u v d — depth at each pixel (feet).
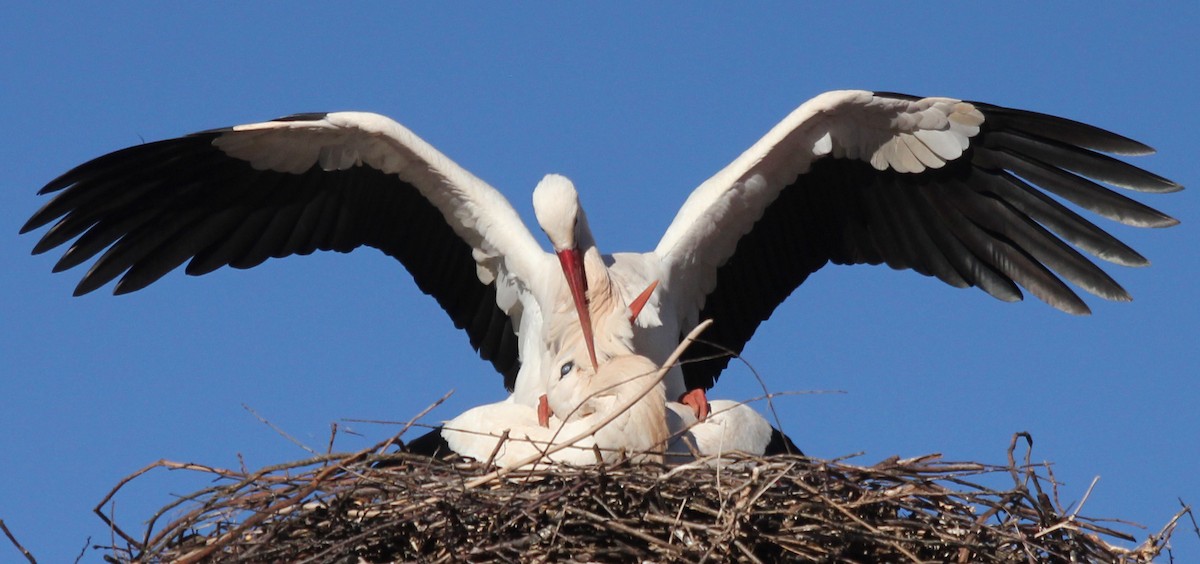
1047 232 45.57
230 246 47.09
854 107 43.98
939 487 35.96
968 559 35.65
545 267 44.34
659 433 38.19
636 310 42.22
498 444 36.99
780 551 35.45
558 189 43.37
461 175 45.19
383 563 35.78
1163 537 36.22
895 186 46.73
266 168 45.50
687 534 35.19
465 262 47.39
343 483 35.73
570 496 35.09
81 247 45.65
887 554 35.58
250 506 36.06
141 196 45.73
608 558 35.22
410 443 42.34
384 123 44.39
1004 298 46.42
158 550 35.88
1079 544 36.09
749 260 47.32
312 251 47.52
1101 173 44.09
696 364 48.08
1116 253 44.57
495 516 34.94
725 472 35.78
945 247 46.91
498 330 47.75
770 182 45.50
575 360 41.09
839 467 35.45
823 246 47.85
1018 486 35.65
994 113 44.55
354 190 46.88
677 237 45.34
